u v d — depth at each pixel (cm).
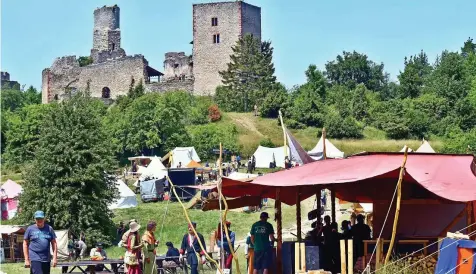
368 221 3503
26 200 5356
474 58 14400
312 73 14362
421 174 2297
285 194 2867
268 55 13875
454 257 2006
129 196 6406
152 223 2380
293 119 11831
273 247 2448
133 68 14512
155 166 7850
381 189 2450
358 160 2439
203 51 14175
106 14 15975
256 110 12250
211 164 9281
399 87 14688
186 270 2802
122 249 5006
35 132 10975
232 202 2928
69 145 5403
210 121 11881
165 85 14262
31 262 2069
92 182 5412
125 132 10538
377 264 2205
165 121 10469
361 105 12044
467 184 2228
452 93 12625
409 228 2439
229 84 13438
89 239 5191
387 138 11412
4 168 10575
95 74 14775
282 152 8888
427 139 11344
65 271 2981
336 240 2506
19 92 18475
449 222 2420
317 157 7081
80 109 5575
